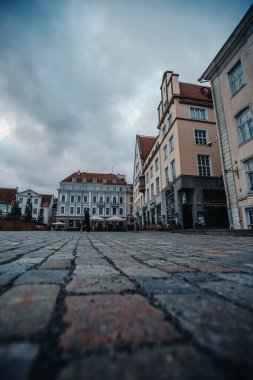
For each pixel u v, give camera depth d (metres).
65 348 0.63
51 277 1.58
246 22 11.59
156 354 0.61
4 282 1.42
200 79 15.76
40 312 0.91
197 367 0.54
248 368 0.54
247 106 12.20
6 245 4.43
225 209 18.45
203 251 3.72
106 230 31.73
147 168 31.75
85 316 0.88
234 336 0.72
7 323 0.80
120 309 0.96
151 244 5.43
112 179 62.34
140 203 35.72
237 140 12.86
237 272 1.85
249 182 12.18
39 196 63.12
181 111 20.19
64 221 55.94
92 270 1.87
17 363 0.55
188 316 0.89
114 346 0.65
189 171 18.78
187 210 18.64
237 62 12.97
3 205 53.06
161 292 1.24
